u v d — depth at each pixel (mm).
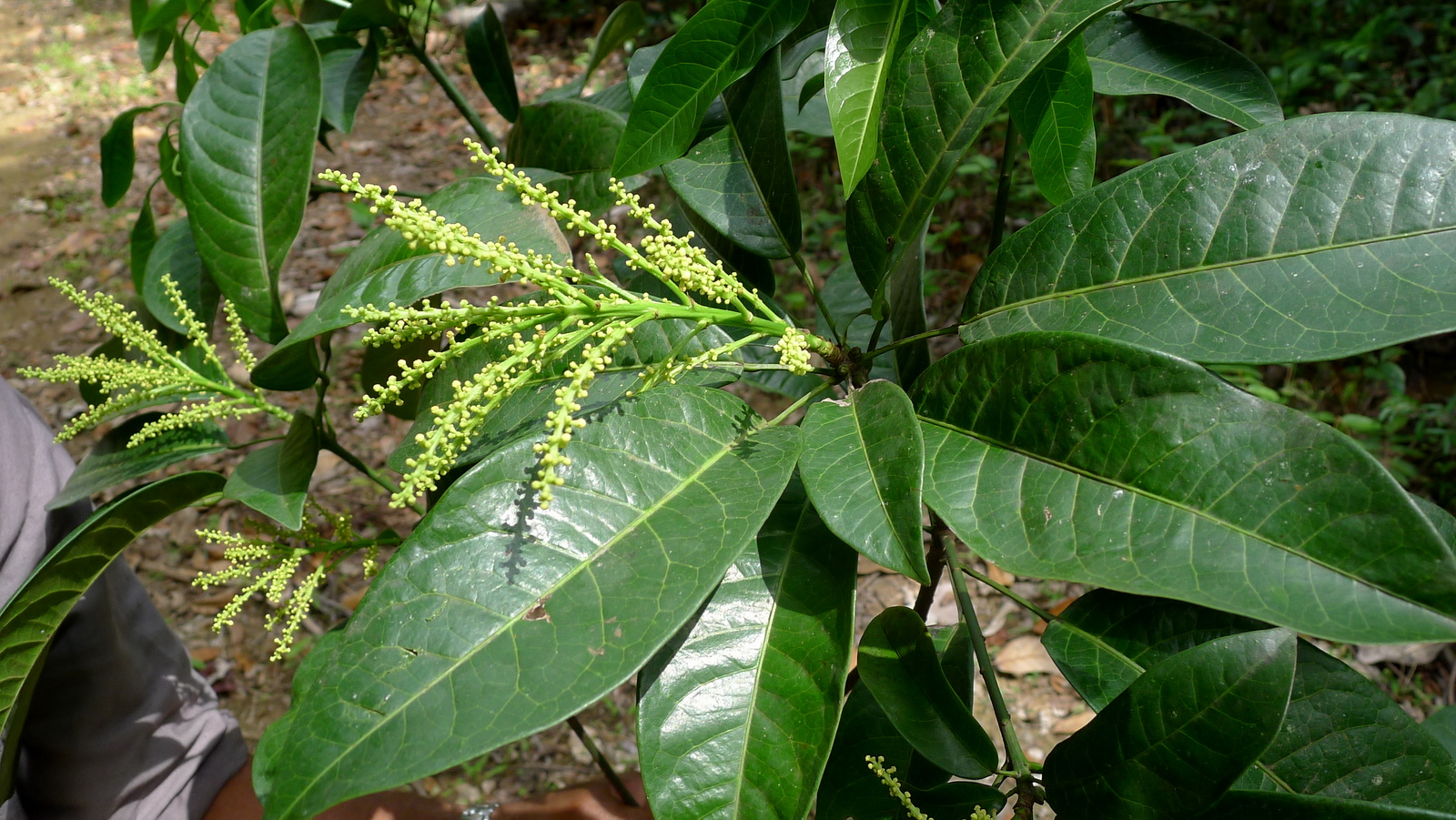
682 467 375
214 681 1395
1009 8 392
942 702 409
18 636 458
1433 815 338
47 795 592
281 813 312
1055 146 484
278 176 513
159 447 544
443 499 355
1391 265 350
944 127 402
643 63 517
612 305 379
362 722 323
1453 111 1598
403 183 2377
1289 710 395
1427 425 1456
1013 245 407
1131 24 494
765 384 612
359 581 1501
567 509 358
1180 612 430
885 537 342
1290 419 331
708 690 367
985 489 364
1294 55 1826
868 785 455
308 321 435
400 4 667
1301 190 367
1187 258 378
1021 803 396
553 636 333
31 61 3432
